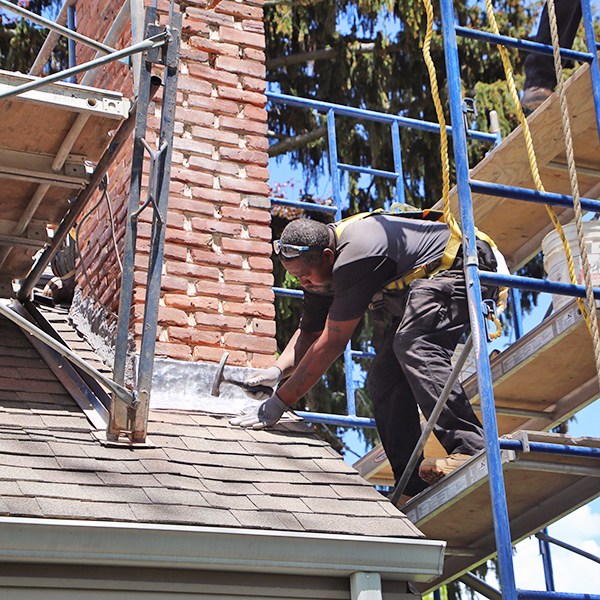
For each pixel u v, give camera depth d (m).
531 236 9.42
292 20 19.64
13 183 7.09
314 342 7.33
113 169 8.67
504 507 5.31
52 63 19.27
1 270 8.47
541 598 6.82
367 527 5.70
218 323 7.74
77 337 8.58
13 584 4.90
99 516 5.02
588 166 8.51
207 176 8.19
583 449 5.88
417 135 20.19
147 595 5.17
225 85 8.61
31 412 6.38
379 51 20.45
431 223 7.24
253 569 5.34
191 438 6.56
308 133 20.23
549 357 7.68
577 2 7.79
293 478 6.25
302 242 6.96
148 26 6.65
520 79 20.66
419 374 6.78
